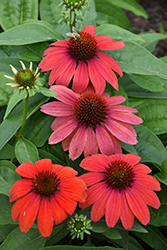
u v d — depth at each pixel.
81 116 0.56
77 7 0.58
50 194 0.51
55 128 0.56
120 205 0.52
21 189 0.51
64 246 0.52
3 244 0.53
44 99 0.61
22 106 0.60
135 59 0.62
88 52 0.59
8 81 0.61
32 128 0.61
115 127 0.56
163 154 0.60
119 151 0.57
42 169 0.53
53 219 0.50
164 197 0.58
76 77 0.58
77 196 0.51
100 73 0.59
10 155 0.59
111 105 0.58
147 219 0.52
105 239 0.59
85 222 0.52
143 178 0.54
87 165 0.54
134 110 0.58
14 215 0.50
